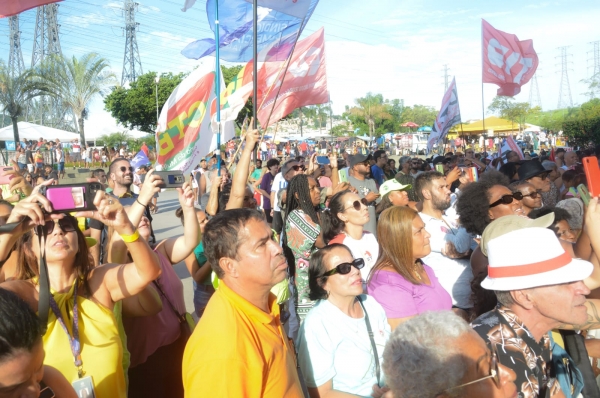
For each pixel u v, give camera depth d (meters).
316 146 41.75
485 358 1.75
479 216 3.92
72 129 51.91
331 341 2.73
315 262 2.89
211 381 1.97
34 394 1.60
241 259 2.24
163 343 3.30
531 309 2.24
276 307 2.48
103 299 2.50
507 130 40.88
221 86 6.62
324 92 8.00
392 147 47.91
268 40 6.42
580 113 25.98
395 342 1.79
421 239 3.28
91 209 2.26
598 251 2.52
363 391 2.74
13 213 2.13
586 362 2.66
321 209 5.54
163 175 2.98
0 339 1.50
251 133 4.11
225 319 2.11
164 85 40.59
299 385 2.31
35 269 2.48
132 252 2.40
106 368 2.37
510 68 13.57
